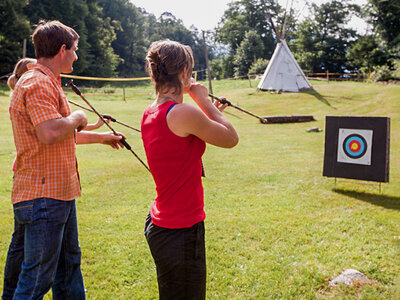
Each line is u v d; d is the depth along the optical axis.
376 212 4.95
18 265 2.20
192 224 1.76
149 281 3.12
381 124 5.92
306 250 3.71
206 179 6.92
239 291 2.97
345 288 2.96
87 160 8.66
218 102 2.14
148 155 1.77
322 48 52.53
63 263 2.30
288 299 2.84
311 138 12.30
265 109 20.47
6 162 7.98
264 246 3.81
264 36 64.69
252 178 6.98
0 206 5.09
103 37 58.97
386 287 2.98
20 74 2.52
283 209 5.07
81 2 47.97
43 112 1.85
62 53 2.07
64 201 2.07
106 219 4.68
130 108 20.64
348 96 22.03
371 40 43.28
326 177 7.00
